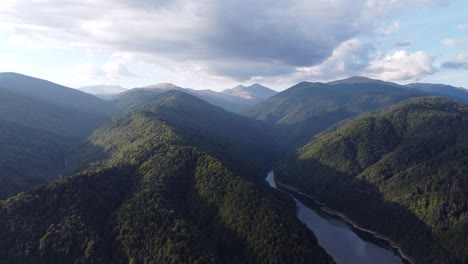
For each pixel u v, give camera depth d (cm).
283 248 18225
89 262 17975
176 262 17438
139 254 18550
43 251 18100
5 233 18700
